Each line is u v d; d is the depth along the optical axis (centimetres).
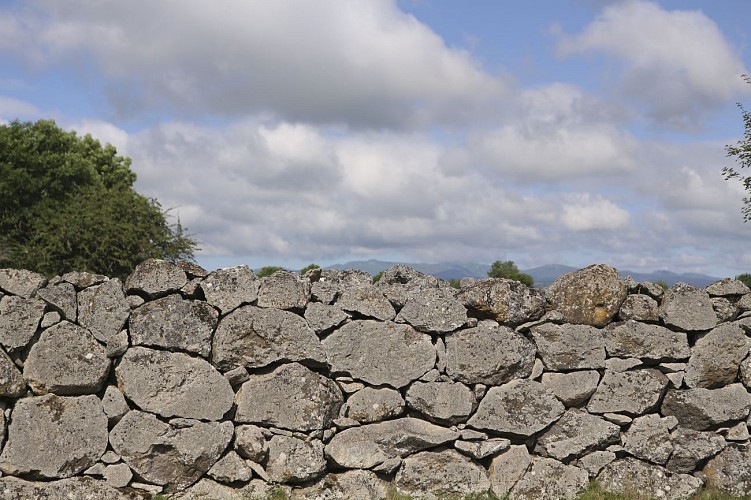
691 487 861
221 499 781
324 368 826
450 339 845
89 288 780
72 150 3931
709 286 923
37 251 2847
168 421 781
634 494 849
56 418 756
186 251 3141
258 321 803
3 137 3475
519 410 848
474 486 828
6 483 739
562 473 853
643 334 882
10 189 3297
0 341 748
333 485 802
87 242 2875
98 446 765
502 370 848
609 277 884
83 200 3109
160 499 766
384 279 921
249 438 787
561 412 860
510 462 844
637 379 876
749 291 920
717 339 897
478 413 842
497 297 853
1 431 741
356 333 827
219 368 798
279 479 792
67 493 750
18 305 756
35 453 747
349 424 817
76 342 766
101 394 779
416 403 830
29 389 759
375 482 812
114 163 4556
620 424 876
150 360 779
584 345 868
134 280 792
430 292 852
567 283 880
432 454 830
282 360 809
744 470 875
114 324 776
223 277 807
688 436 882
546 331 866
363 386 831
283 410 799
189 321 791
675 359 889
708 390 889
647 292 901
